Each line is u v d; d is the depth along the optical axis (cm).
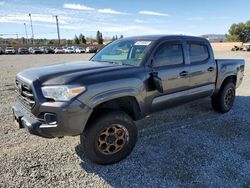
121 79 353
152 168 349
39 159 371
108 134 351
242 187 307
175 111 592
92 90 324
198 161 366
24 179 322
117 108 368
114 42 500
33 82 326
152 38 436
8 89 870
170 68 427
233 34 8762
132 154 388
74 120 314
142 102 385
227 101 584
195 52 488
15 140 434
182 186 309
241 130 480
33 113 327
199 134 461
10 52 5222
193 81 476
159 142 428
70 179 324
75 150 400
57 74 334
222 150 399
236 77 602
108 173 338
